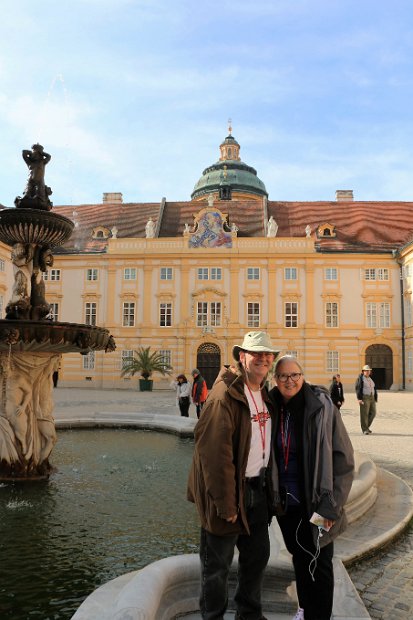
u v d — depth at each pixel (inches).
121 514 311.4
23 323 347.3
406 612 192.4
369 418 685.3
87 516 307.4
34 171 418.6
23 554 248.7
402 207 2139.5
